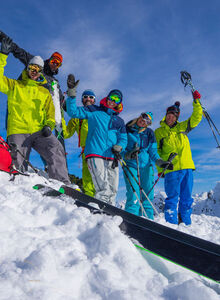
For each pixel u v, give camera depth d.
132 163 4.04
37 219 2.01
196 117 4.82
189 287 1.48
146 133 4.28
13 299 1.20
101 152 3.58
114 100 3.72
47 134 3.61
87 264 1.58
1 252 1.53
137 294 1.43
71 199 2.42
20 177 3.11
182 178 4.55
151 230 2.06
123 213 2.35
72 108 3.54
